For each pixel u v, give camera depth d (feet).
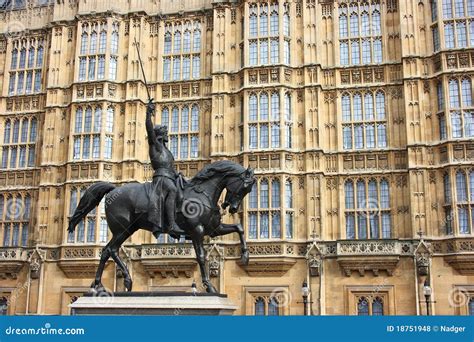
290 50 133.18
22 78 150.30
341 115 130.00
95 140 136.46
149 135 51.60
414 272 115.96
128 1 145.48
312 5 135.13
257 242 121.60
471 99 121.60
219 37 138.10
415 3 130.11
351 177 125.49
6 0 158.61
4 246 135.33
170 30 144.36
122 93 139.74
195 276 124.88
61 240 132.16
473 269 113.39
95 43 142.51
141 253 126.21
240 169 49.44
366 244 116.88
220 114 133.08
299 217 123.44
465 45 124.88
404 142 124.77
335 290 118.62
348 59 132.77
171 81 139.54
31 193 140.46
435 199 119.34
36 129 145.48
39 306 129.49
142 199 49.52
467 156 118.42
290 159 126.41
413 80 125.39
